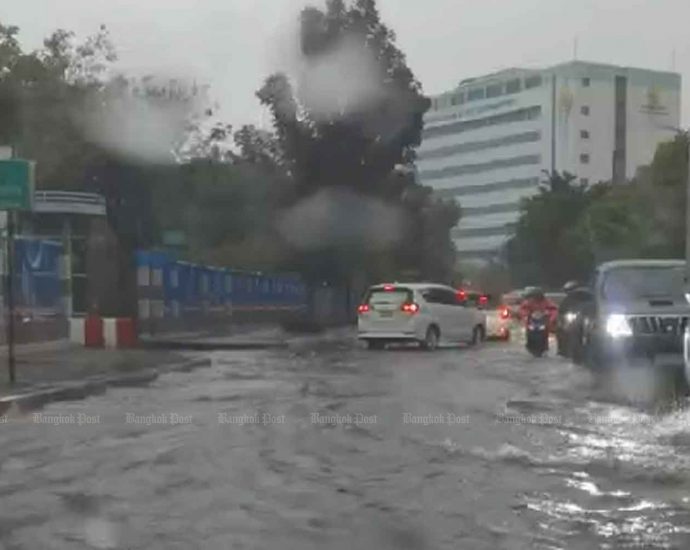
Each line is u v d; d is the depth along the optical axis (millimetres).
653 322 16906
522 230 103688
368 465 9766
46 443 11297
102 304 30766
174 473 9445
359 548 6855
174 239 42438
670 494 8422
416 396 15492
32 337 24516
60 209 29141
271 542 7012
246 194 45719
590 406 14188
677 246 65062
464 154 158375
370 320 29203
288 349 28531
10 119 38781
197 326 38156
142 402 15195
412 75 44312
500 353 26703
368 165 44344
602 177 145125
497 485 8805
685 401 14586
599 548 6773
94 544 6988
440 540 7027
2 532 7352
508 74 153250
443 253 53344
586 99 145375
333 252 45031
